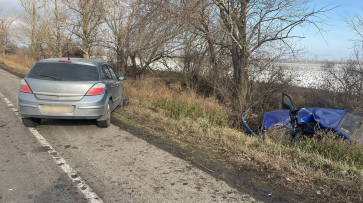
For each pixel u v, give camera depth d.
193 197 3.20
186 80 11.31
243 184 3.54
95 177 3.62
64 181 3.48
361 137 5.28
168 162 4.18
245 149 4.60
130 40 12.45
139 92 10.10
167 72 12.96
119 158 4.29
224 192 3.33
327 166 4.09
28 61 23.38
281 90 9.16
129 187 3.39
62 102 5.14
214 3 8.02
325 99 8.66
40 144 4.80
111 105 6.41
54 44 17.64
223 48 9.35
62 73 5.37
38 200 3.03
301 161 4.25
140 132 5.69
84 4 14.09
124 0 12.16
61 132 5.52
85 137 5.27
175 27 9.68
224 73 9.57
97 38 14.27
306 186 3.49
